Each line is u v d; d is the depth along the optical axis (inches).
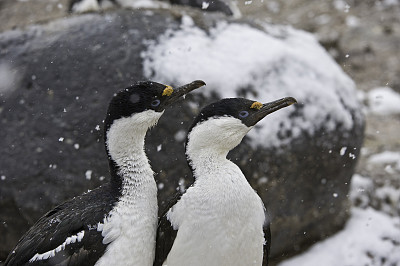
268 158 294.2
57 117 296.0
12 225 301.7
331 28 623.2
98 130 292.0
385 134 474.3
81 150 292.0
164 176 288.2
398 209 373.7
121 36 306.8
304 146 302.2
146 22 313.6
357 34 617.6
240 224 204.4
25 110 300.4
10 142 298.4
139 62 297.4
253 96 298.0
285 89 304.7
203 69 297.0
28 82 303.7
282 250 322.0
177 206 209.0
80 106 295.4
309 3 684.1
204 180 209.2
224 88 295.4
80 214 211.9
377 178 394.3
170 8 333.4
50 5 545.3
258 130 294.2
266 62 308.0
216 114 212.8
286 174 300.5
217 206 203.2
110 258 205.3
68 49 307.1
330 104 312.2
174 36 308.2
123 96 213.8
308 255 323.9
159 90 216.1
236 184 207.0
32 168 293.9
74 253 207.2
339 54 586.2
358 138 328.5
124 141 215.3
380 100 524.1
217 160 212.4
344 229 343.6
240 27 325.4
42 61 306.7
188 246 204.5
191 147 214.7
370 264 323.6
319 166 310.5
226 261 205.5
